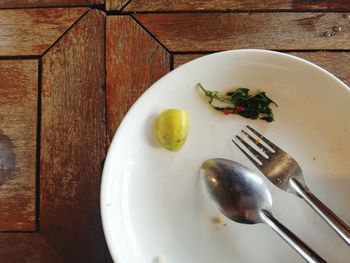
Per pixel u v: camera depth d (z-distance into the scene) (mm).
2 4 331
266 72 296
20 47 326
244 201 282
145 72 320
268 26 325
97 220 305
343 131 294
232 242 287
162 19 326
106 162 277
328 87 290
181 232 288
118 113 315
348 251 286
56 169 311
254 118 299
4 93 321
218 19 326
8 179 311
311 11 327
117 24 326
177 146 288
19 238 304
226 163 288
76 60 322
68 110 317
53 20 328
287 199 293
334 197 293
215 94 297
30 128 316
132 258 280
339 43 323
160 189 292
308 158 297
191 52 322
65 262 301
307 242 289
